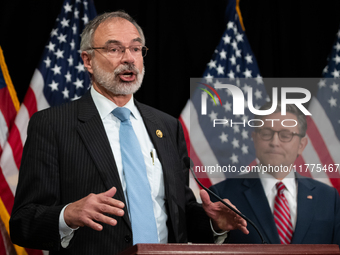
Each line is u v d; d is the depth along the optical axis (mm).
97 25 2111
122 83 2012
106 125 2002
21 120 3127
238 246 1273
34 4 3408
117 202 1498
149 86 3477
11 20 3346
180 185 2027
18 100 3266
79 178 1819
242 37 3652
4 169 3000
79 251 1751
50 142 1880
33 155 1865
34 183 1819
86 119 1952
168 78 3508
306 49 3664
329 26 3709
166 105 3471
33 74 3283
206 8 3656
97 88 2092
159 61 3512
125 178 1882
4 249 2893
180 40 3586
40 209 1734
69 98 3291
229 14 3654
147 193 1877
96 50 2047
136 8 3559
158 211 1912
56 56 3342
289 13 3725
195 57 3566
